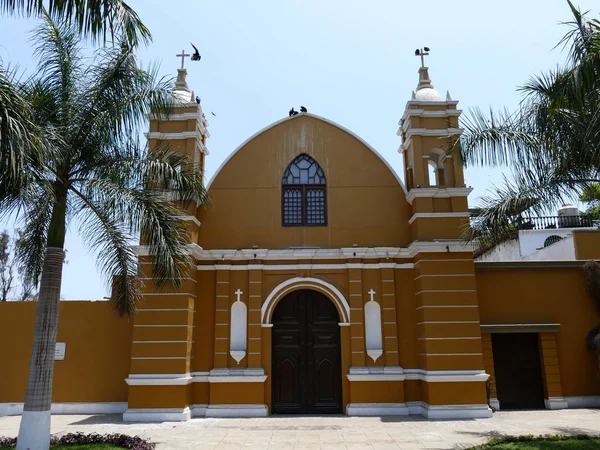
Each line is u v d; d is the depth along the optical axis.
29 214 9.41
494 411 13.73
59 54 9.59
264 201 14.91
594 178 9.60
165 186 10.12
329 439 10.34
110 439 9.51
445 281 13.49
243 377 13.34
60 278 8.99
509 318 14.56
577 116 8.91
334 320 14.24
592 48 7.69
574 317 14.62
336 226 14.78
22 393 14.35
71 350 14.52
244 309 14.08
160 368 12.88
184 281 13.34
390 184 15.09
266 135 15.43
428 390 12.86
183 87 15.55
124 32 7.73
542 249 19.70
